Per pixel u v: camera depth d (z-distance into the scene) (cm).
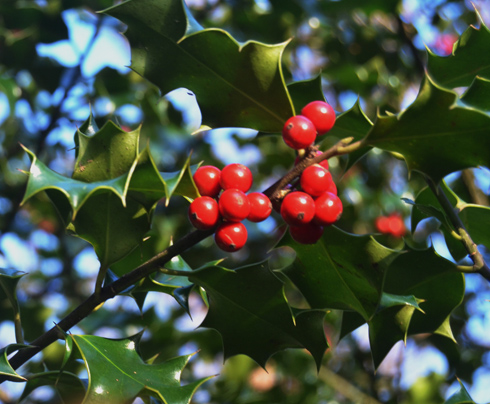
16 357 42
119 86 79
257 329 44
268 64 41
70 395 44
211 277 42
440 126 40
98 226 41
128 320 75
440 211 44
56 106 77
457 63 45
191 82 42
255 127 43
